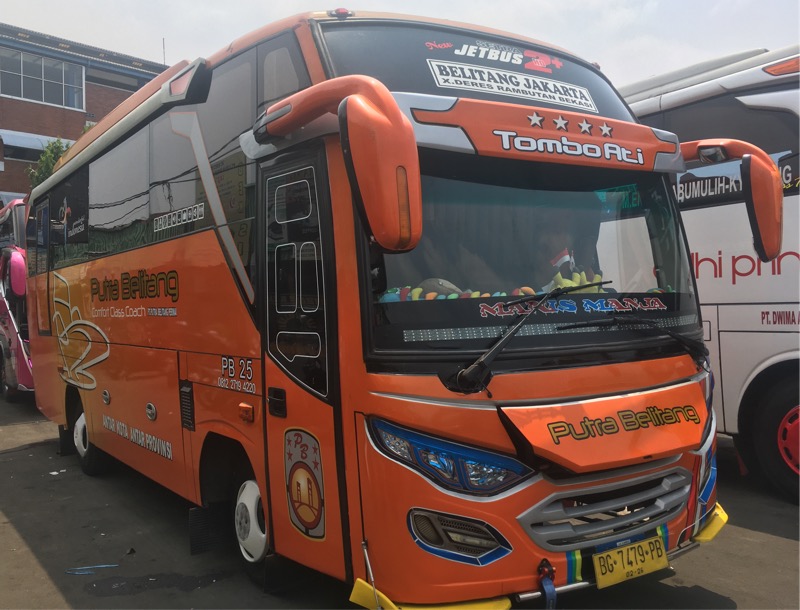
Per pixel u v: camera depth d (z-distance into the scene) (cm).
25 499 621
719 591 389
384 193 251
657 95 640
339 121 261
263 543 400
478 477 283
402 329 296
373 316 300
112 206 597
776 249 386
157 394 505
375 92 265
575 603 372
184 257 460
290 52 361
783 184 534
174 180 478
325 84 294
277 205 357
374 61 347
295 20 368
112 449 609
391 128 254
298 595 399
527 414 289
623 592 387
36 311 856
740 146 401
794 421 530
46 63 3058
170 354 481
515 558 285
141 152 539
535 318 314
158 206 503
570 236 349
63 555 482
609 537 306
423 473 283
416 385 288
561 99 385
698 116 600
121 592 418
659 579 405
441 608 280
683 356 354
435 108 311
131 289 550
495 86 365
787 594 384
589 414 300
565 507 296
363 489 298
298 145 342
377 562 292
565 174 354
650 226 384
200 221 440
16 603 406
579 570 296
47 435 930
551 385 301
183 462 467
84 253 670
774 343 535
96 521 556
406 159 254
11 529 538
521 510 285
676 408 328
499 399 289
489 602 283
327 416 318
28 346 1128
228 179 407
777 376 550
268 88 377
